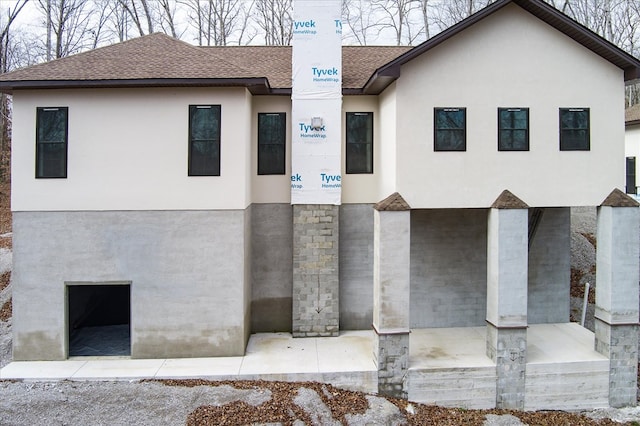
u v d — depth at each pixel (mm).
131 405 10250
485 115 12422
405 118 12297
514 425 11055
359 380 11789
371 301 14836
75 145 12367
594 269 19609
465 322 15258
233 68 12602
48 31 33906
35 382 11352
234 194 12602
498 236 11945
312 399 10727
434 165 12367
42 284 12461
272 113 14352
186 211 12562
